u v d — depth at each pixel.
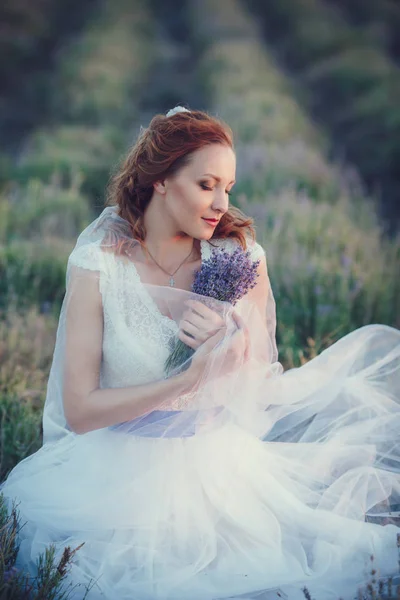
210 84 14.66
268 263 5.14
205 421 2.46
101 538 2.44
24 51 16.66
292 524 2.50
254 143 10.18
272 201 6.96
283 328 4.28
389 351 2.88
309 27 18.17
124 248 2.44
